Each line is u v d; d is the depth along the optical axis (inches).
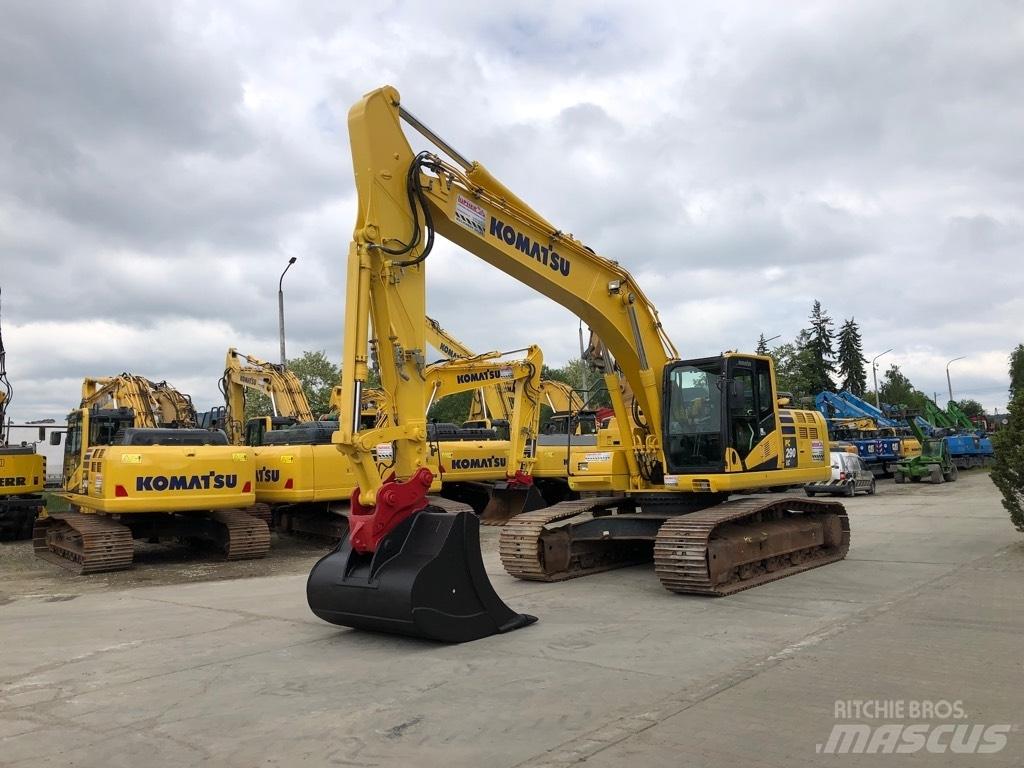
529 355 755.4
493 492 771.4
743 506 414.3
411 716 213.5
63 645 314.5
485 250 362.0
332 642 303.0
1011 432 486.0
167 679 258.7
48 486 1015.0
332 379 2447.1
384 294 315.0
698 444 428.1
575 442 670.5
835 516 490.9
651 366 442.6
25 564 577.0
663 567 378.6
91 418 634.8
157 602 411.2
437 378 780.0
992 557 466.0
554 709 215.0
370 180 313.0
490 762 179.8
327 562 311.0
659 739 190.1
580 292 406.0
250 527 570.6
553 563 439.2
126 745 199.0
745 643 283.4
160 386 823.1
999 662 251.3
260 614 366.0
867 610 334.3
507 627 310.0
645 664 258.2
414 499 304.3
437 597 287.3
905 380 3934.5
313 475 618.2
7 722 219.5
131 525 563.5
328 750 191.0
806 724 198.5
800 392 2226.9
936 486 1210.6
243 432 891.4
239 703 230.2
